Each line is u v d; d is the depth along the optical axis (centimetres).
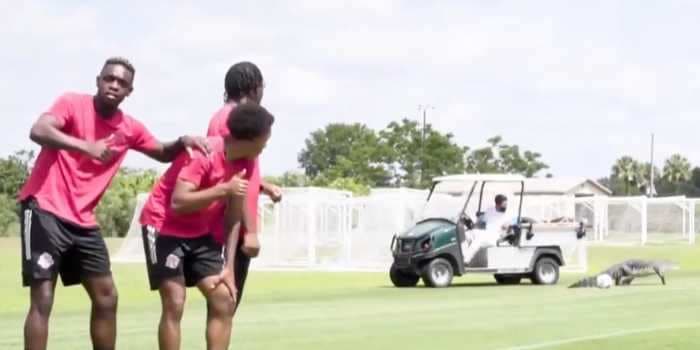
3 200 5844
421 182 10231
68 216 777
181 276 789
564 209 3909
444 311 1739
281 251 3581
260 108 778
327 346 1234
